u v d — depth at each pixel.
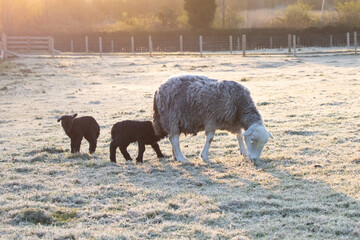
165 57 38.19
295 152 9.61
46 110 16.75
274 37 52.50
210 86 8.95
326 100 15.73
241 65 30.91
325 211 6.14
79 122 9.93
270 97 17.27
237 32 56.81
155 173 8.34
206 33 57.09
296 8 68.44
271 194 6.89
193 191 7.17
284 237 5.38
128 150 10.49
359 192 6.84
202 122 9.09
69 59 37.47
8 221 5.95
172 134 9.12
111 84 24.27
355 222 5.70
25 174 8.35
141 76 27.20
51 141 11.66
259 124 8.78
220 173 8.20
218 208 6.27
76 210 6.38
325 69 26.97
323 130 11.52
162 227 5.72
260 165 8.60
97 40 53.31
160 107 9.05
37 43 45.03
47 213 6.17
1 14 69.50
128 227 5.80
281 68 28.94
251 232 5.52
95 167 8.87
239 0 87.69
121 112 15.40
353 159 8.63
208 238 5.39
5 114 16.19
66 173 8.40
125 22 74.06
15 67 32.16
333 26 58.91
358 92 16.89
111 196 7.04
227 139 11.23
